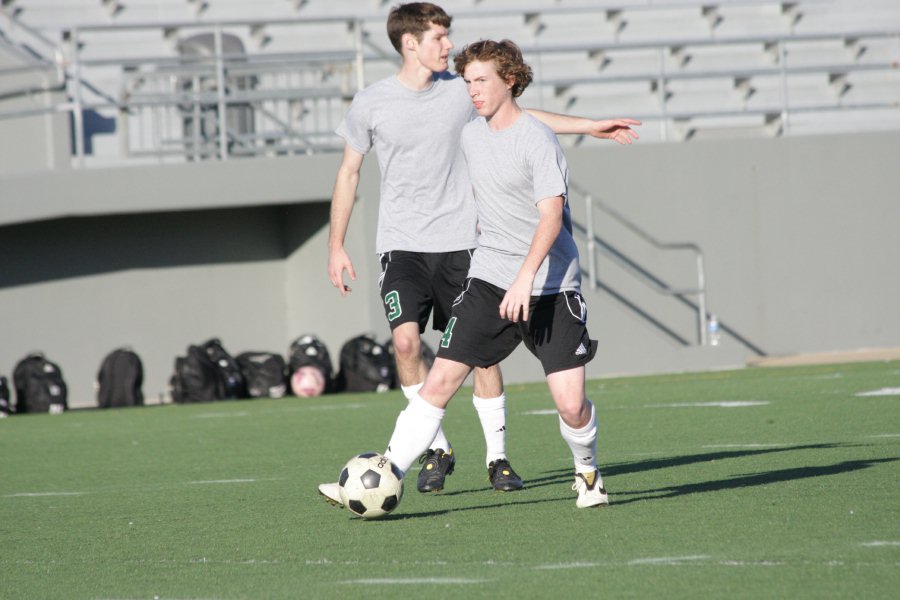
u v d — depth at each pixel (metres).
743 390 39.62
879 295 60.66
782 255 59.78
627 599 11.62
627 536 14.95
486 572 13.21
